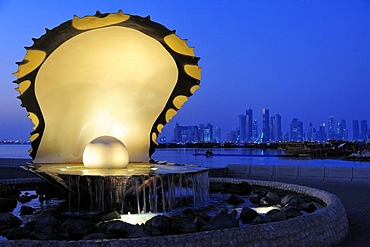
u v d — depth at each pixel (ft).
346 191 46.26
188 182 35.06
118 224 24.97
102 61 41.14
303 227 22.47
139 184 31.71
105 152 35.60
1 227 26.99
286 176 61.16
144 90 43.75
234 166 64.80
